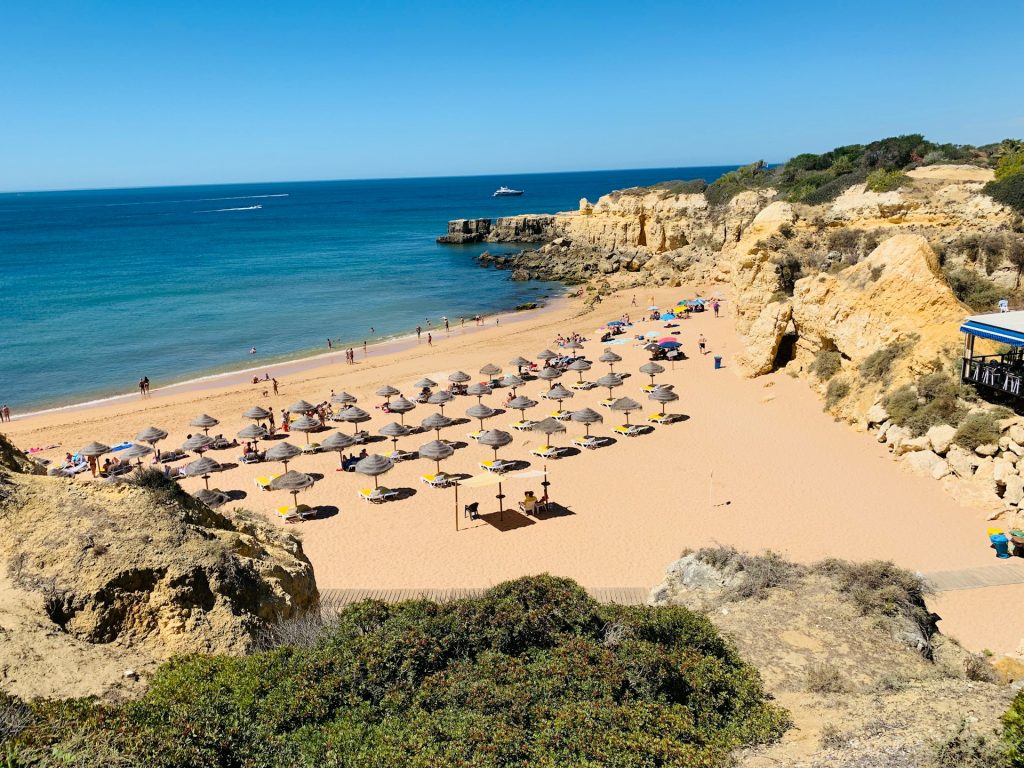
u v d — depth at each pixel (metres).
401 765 9.10
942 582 20.34
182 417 43.03
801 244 48.81
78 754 8.07
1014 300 35.59
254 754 9.36
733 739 10.97
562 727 10.02
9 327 68.38
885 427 30.00
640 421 38.31
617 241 103.00
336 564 24.53
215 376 53.31
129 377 53.12
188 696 10.19
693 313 64.94
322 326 70.69
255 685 10.68
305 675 10.99
